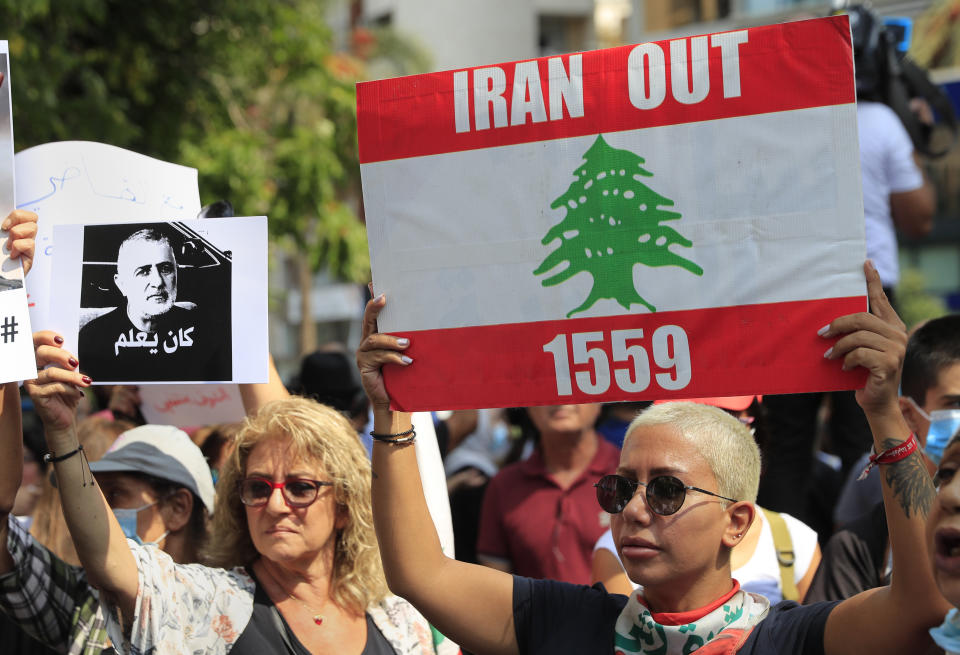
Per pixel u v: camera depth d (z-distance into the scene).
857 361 2.25
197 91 11.01
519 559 4.41
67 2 9.02
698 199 2.42
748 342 2.38
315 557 3.02
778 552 3.38
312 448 2.99
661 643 2.36
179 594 2.80
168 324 2.95
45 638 2.72
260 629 2.87
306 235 12.95
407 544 2.58
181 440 3.52
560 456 4.47
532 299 2.52
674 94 2.44
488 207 2.55
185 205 3.36
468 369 2.55
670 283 2.44
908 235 5.75
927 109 5.86
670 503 2.37
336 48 21.92
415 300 2.59
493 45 25.66
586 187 2.49
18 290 2.56
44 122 8.81
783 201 2.37
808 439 4.92
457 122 2.57
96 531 2.66
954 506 1.92
